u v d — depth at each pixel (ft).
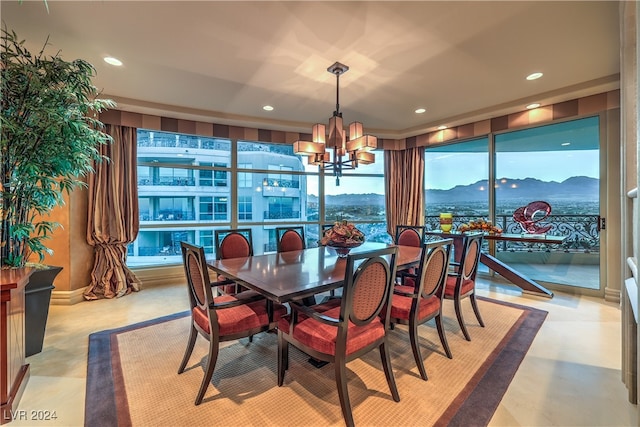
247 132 15.31
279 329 6.23
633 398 5.50
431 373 6.57
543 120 12.32
